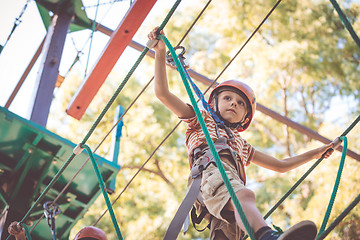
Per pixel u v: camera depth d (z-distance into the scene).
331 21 11.87
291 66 11.75
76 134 12.02
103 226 10.68
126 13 5.64
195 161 2.84
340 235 7.76
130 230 10.45
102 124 12.09
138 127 11.80
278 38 11.89
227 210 2.59
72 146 4.83
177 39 12.63
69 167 4.98
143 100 12.21
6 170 4.86
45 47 6.26
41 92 5.80
